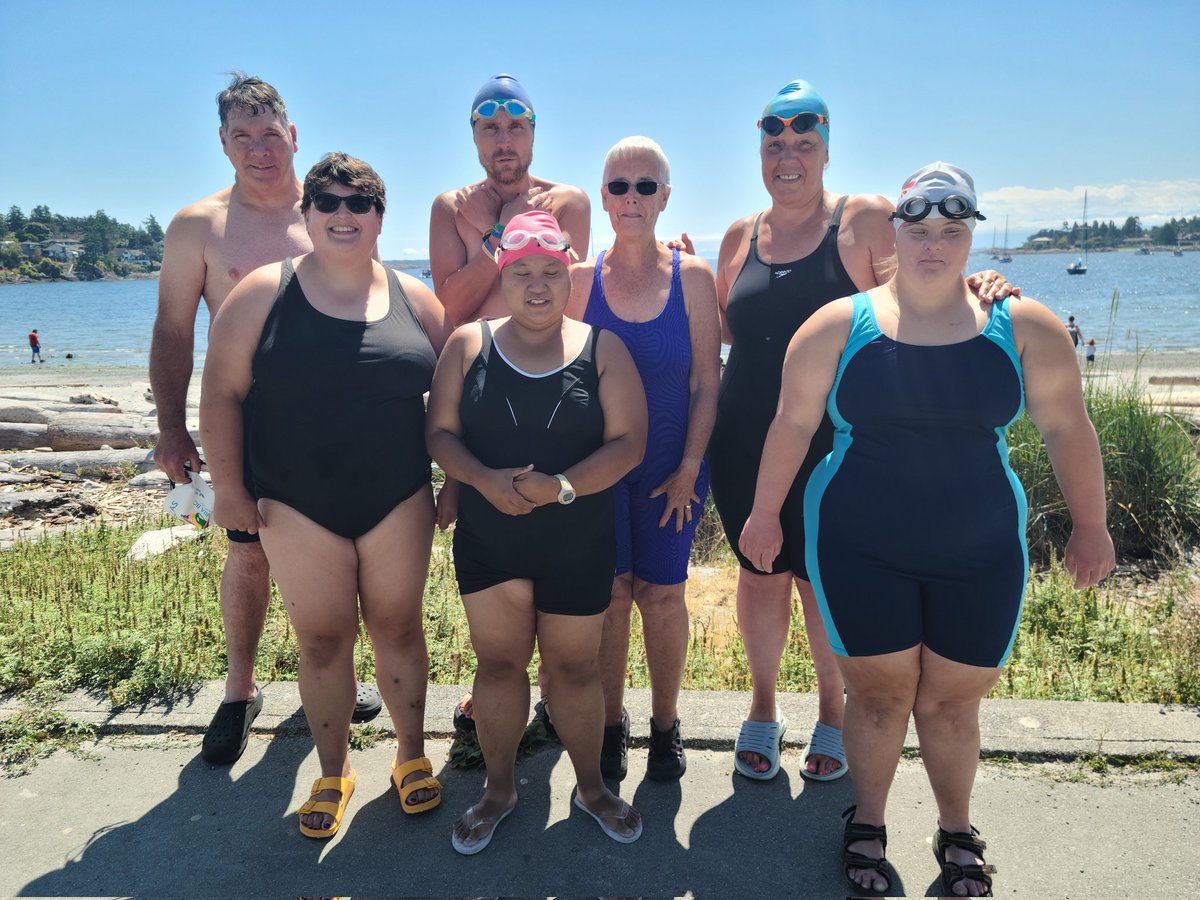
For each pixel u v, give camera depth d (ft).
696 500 10.68
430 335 10.27
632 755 11.19
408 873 9.00
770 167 10.75
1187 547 21.85
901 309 8.28
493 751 9.53
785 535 10.51
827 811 10.03
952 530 8.09
